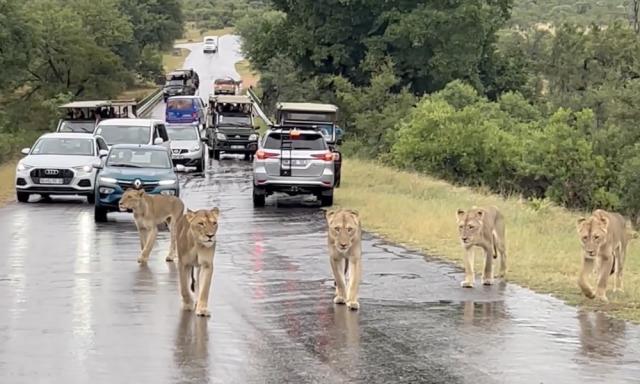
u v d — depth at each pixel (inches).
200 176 1350.9
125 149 899.4
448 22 2085.4
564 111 1540.4
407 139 1574.8
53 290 508.7
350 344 392.8
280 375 343.6
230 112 1780.3
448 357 372.2
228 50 5654.5
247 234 761.6
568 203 1497.3
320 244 705.6
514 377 344.2
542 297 497.7
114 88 2741.1
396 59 2158.0
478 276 563.8
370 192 1109.1
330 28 2207.2
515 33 3368.6
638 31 2871.6
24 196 1011.3
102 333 408.5
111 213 917.2
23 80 2421.3
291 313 454.6
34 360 361.7
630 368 357.7
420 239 727.1
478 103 1877.5
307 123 1142.3
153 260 619.2
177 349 381.4
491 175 1552.7
